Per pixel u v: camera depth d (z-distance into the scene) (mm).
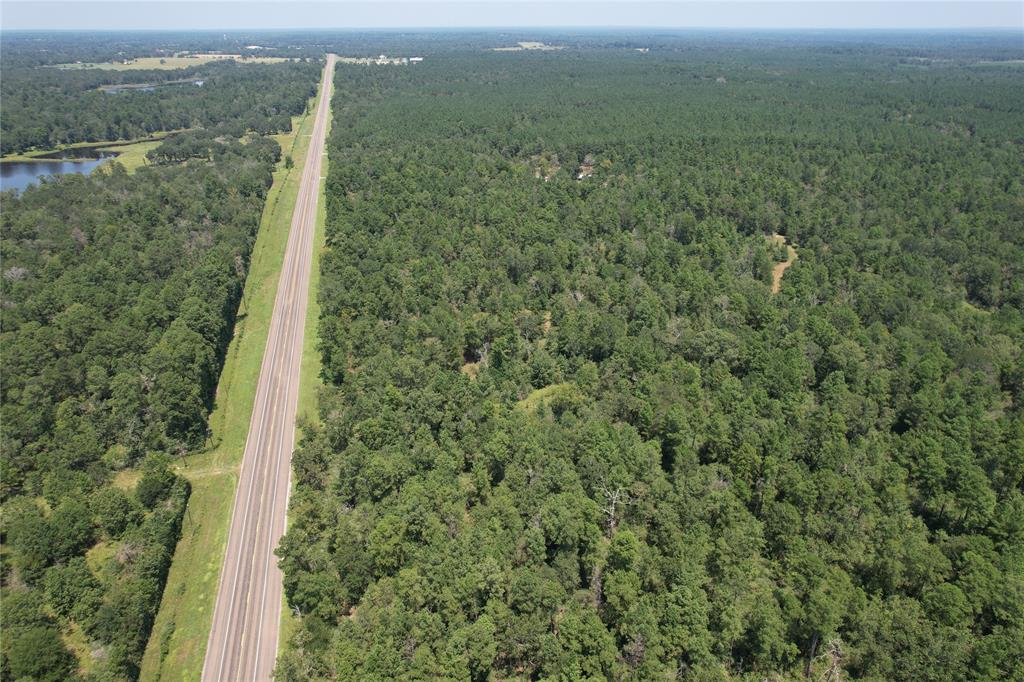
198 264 183375
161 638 89125
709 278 173250
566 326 147875
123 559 96062
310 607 89812
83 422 121625
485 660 76125
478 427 116438
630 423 124250
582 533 91500
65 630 87625
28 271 171750
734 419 112250
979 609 80062
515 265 183625
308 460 112188
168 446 123688
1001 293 175625
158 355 132250
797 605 80375
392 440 112688
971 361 133250
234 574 99688
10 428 114375
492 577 81938
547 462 104562
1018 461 102562
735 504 95062
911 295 165875
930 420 114000
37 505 106438
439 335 149125
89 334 140875
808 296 165000
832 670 78938
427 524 93250
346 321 158000
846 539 91438
